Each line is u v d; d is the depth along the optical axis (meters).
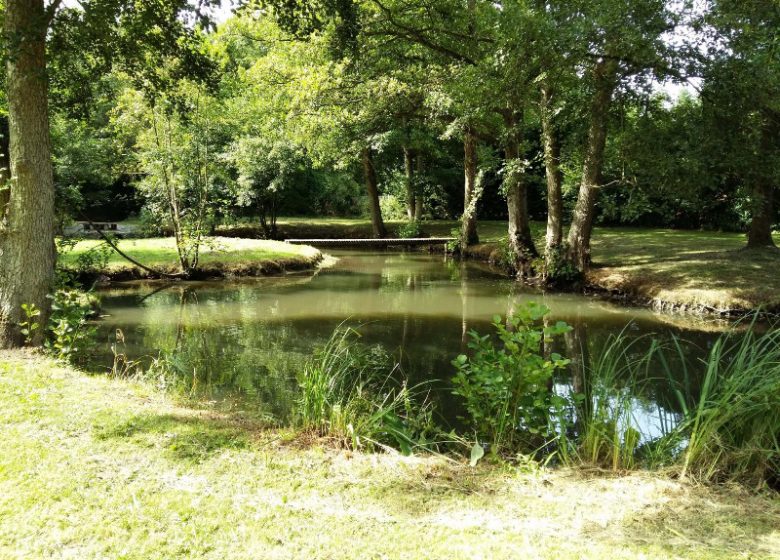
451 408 6.29
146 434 4.23
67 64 8.54
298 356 8.30
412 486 3.55
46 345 6.68
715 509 3.25
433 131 24.75
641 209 13.32
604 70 12.52
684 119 12.66
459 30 15.73
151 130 14.51
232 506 3.20
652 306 12.77
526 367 4.38
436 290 15.08
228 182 21.12
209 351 8.55
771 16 10.16
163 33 8.38
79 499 3.21
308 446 4.18
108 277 14.85
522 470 3.90
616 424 4.20
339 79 16.62
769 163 12.00
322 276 17.50
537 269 16.38
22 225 6.73
